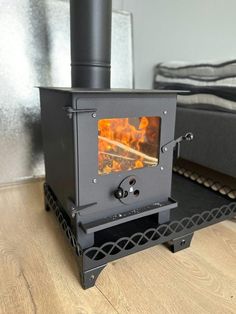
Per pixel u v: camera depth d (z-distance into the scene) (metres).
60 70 1.53
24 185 1.48
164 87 1.68
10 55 1.38
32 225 1.09
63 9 1.49
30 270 0.84
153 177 0.89
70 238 0.85
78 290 0.77
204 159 1.34
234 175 1.20
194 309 0.71
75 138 0.73
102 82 1.04
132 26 1.78
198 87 1.36
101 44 1.00
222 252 0.94
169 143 0.89
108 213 0.84
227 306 0.72
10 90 1.41
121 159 0.84
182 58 1.78
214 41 1.58
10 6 1.35
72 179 0.79
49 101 0.96
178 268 0.86
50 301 0.73
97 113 0.74
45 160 1.15
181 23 1.73
